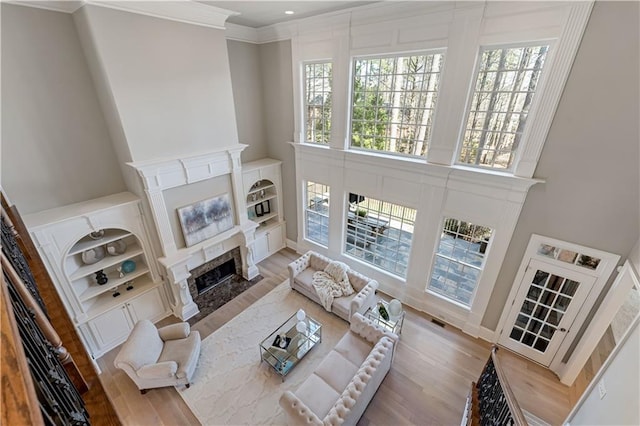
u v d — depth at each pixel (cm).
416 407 351
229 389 372
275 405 354
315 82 514
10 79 329
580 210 322
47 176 373
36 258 219
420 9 357
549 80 301
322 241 632
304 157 567
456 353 421
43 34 339
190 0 370
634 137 276
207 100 441
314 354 419
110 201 408
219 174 489
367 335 382
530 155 332
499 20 314
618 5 253
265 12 423
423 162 417
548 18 287
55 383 98
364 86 458
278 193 640
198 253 495
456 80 358
